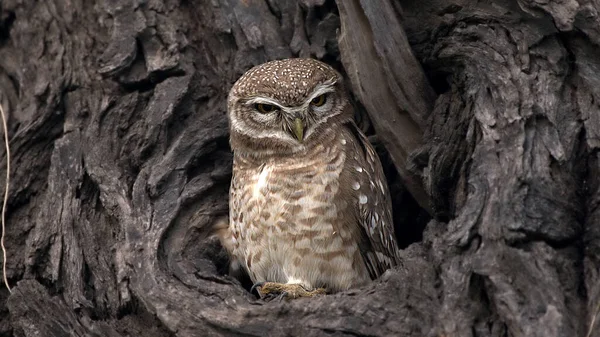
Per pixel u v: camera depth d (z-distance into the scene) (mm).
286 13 11664
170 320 9227
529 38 9750
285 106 10336
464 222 8672
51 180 10734
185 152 10758
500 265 8258
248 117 10547
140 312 9656
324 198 10172
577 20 9539
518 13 10000
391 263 10742
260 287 10273
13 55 12344
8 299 9844
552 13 9555
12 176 11070
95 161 10719
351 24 10266
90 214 10484
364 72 10375
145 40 11516
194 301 9297
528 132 9039
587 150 9008
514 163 8805
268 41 11500
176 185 10555
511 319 7980
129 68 11391
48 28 12109
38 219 10547
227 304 9227
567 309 8086
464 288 8328
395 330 8531
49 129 11383
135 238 9984
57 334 9516
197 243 10438
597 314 8031
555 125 9078
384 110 10484
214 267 10062
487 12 10227
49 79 11664
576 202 8742
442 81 10805
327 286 10281
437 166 9758
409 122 10500
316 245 10141
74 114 11320
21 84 11914
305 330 8773
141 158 10805
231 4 11688
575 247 8539
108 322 9641
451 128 9859
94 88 11477
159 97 11117
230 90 10977
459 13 10469
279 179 10242
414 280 8688
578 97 9344
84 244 10211
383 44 10359
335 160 10344
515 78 9523
